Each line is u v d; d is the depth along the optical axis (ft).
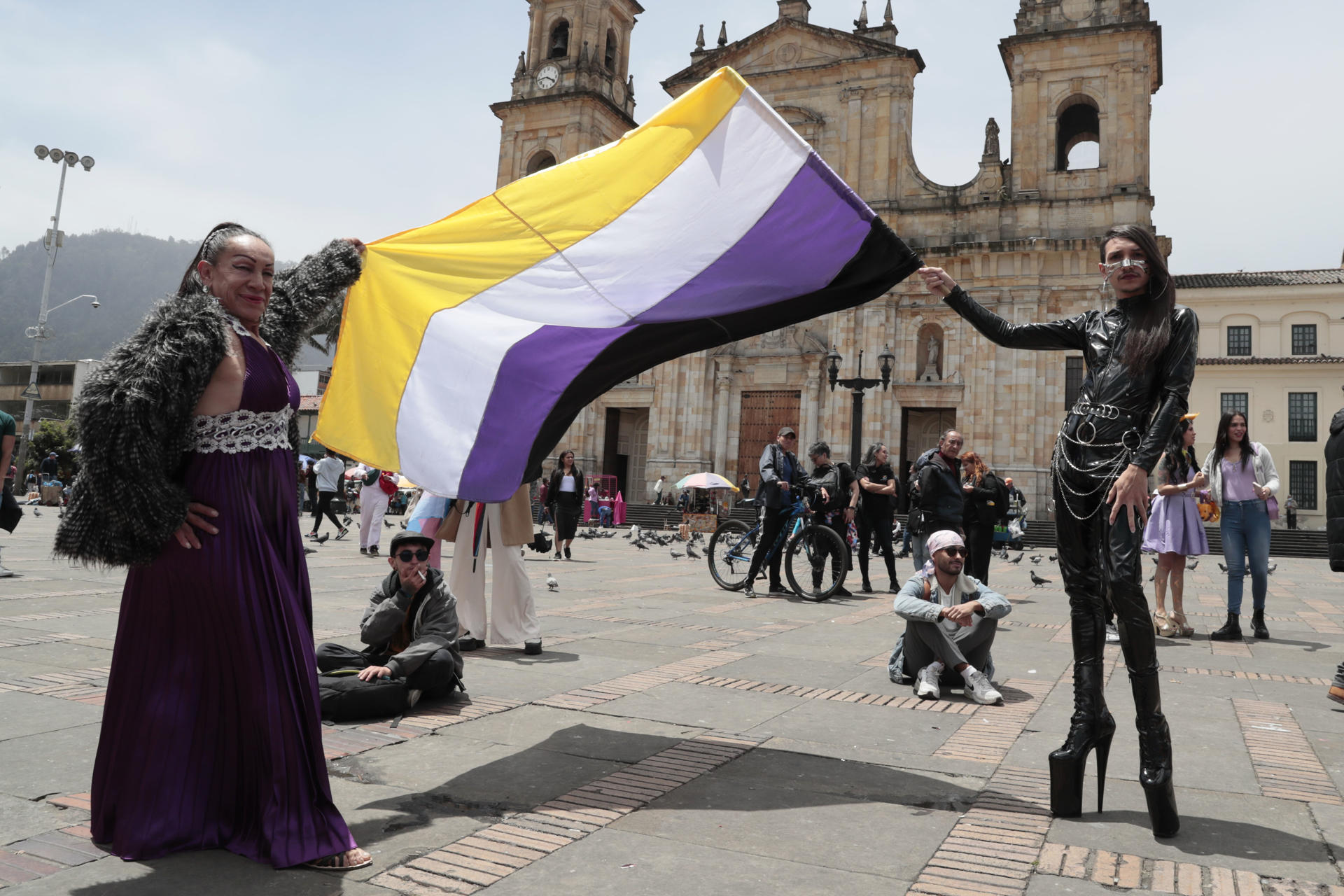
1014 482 108.58
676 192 14.23
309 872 9.05
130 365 8.46
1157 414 10.86
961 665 18.40
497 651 22.02
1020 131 113.91
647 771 12.78
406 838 10.12
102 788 9.14
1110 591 10.94
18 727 13.75
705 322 14.20
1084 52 111.96
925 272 13.01
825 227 13.35
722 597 36.06
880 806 11.60
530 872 9.29
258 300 9.82
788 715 16.39
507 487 13.29
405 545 16.70
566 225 14.58
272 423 9.57
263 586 9.25
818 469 38.50
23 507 92.53
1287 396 134.82
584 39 136.46
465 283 14.37
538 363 13.87
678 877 9.24
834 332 118.83
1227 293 140.15
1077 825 11.09
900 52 118.42
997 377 111.14
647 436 138.00
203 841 9.11
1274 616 35.06
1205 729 16.03
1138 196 108.17
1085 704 11.48
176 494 8.63
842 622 29.45
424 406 13.62
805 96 124.06
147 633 9.21
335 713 15.06
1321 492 131.85
